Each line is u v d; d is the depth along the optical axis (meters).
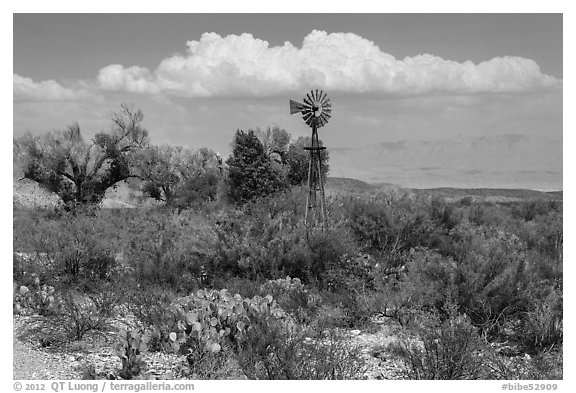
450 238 13.48
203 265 11.77
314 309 9.11
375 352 7.59
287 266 11.66
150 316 8.07
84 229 11.77
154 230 15.22
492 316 8.60
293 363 6.36
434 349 6.95
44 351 7.38
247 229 12.41
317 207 14.97
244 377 6.52
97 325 8.10
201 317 7.08
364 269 10.88
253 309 7.45
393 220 13.10
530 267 9.31
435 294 8.91
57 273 10.91
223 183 30.62
